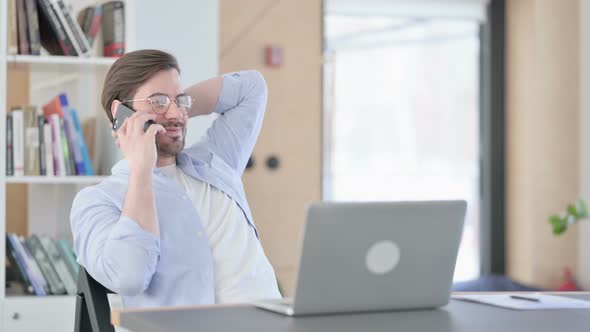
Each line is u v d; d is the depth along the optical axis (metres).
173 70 2.86
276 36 5.90
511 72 6.61
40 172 4.11
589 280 6.40
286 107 5.94
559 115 6.50
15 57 4.02
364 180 6.34
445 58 6.55
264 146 5.91
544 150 6.48
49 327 4.03
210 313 2.03
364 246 2.00
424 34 6.49
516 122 6.58
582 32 6.50
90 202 2.69
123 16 4.20
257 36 5.86
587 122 6.47
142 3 4.84
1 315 3.97
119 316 2.04
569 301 2.28
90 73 4.41
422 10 6.39
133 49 4.18
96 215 2.65
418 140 6.49
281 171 5.94
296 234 5.98
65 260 4.16
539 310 2.13
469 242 6.71
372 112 6.35
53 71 4.46
